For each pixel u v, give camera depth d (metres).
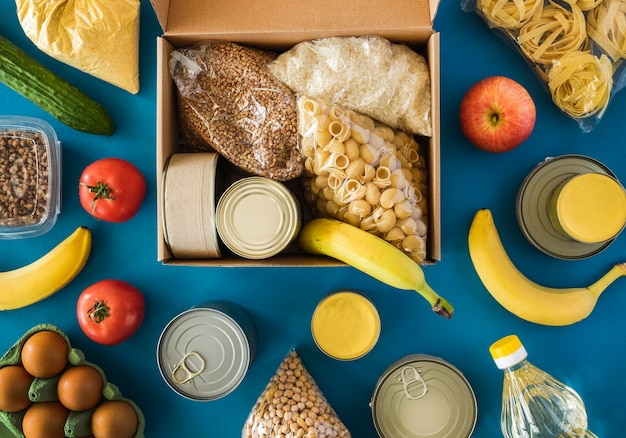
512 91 0.99
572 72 1.03
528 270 1.13
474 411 1.04
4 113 1.15
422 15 0.95
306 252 1.08
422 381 1.04
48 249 1.16
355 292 1.07
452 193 1.13
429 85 0.99
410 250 0.97
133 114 1.15
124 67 1.08
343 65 0.96
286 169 0.98
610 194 0.98
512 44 1.09
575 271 1.13
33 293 1.11
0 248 1.16
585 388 1.12
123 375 1.16
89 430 1.08
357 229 0.94
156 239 1.15
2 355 1.15
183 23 0.96
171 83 1.00
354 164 0.94
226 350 1.02
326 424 1.03
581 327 1.13
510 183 1.12
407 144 1.03
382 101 0.98
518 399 1.04
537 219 1.07
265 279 1.14
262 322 1.15
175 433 1.15
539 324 1.12
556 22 1.03
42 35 1.03
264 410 1.05
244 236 0.93
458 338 1.13
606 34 1.03
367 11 0.95
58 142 1.14
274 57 1.02
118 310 1.06
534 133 1.12
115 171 1.06
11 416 1.07
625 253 1.12
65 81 1.10
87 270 1.15
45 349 1.05
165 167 0.95
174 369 1.02
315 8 0.96
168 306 1.15
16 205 1.10
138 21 1.09
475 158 1.12
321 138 0.93
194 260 0.99
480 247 1.07
